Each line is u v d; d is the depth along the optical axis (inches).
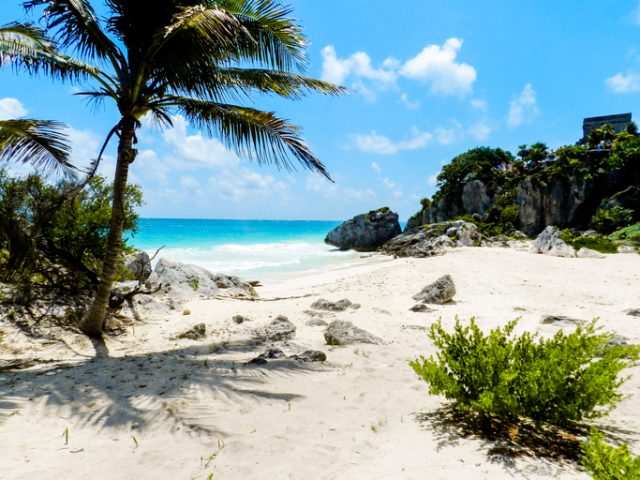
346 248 2047.2
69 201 347.6
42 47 267.4
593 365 140.8
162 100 288.7
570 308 418.6
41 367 234.4
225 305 479.8
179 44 251.0
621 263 729.0
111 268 303.7
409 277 645.3
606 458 83.2
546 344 158.2
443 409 166.9
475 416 155.8
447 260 776.3
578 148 1909.4
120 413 161.6
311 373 219.3
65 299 370.3
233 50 294.4
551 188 1868.8
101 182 389.7
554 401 135.1
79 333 315.0
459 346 163.9
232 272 1023.6
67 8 259.6
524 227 1929.1
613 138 2017.7
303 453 130.1
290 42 315.3
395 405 173.2
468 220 2032.5
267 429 148.6
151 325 373.4
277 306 470.6
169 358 251.9
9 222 269.1
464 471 111.6
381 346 281.6
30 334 303.1
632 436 136.2
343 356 255.6
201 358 254.5
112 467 121.8
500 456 119.2
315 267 1131.3
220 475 117.0
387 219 2058.3
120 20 277.0
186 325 373.1
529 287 535.8
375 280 661.9
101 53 283.1
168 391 187.0
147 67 270.4
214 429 148.1
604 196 1769.2
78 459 126.5
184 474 117.8
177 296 517.0
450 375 156.1
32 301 348.2
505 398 133.9
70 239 376.2
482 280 586.6
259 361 237.0
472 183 2269.9
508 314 398.0
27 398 177.9
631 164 1724.9
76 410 164.9
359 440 139.3
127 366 233.0
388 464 120.4
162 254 1469.0
